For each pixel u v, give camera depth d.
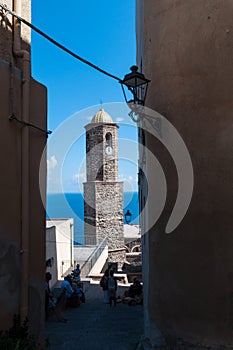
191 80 5.00
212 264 4.69
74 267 18.59
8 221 4.42
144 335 6.07
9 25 4.74
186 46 5.08
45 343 5.55
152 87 5.53
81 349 5.52
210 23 4.88
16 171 4.59
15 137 4.58
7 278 4.36
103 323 7.65
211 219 4.73
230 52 4.70
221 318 4.58
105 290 10.64
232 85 4.67
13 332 4.18
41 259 5.15
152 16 5.67
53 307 8.03
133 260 24.84
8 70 4.48
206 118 4.84
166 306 5.13
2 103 4.36
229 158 4.64
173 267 5.07
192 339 4.80
